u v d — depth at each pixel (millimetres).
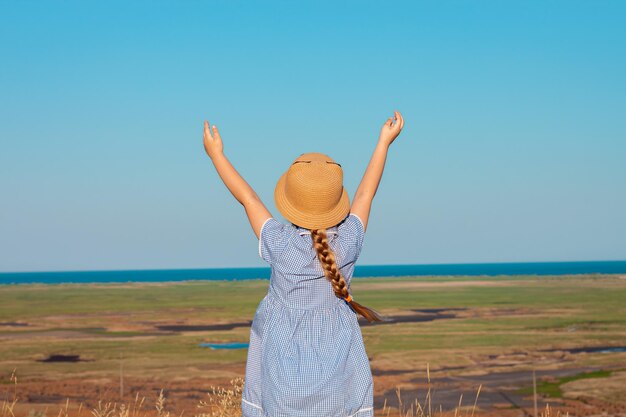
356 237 2875
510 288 113562
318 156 2869
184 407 22172
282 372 2646
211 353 39781
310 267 2744
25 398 24672
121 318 65062
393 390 26875
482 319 59562
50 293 115125
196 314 69562
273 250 2775
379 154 3145
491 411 23109
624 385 28812
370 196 3051
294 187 2746
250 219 2895
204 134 2998
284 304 2789
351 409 2695
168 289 131125
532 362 35781
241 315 68062
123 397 25250
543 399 25766
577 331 50031
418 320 59062
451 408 23109
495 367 34000
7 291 122938
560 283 128250
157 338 47656
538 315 63281
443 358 36875
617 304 76375
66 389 27375
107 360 37156
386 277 194375
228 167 2951
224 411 4562
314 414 2602
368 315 2857
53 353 40094
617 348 41281
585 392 27328
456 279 163000
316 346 2713
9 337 48750
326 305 2785
